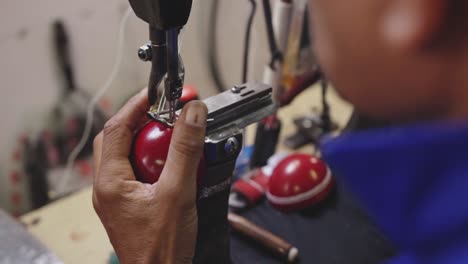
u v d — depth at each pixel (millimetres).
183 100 573
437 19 224
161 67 488
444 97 252
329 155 314
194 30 1049
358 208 728
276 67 755
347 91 275
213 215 552
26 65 950
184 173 462
